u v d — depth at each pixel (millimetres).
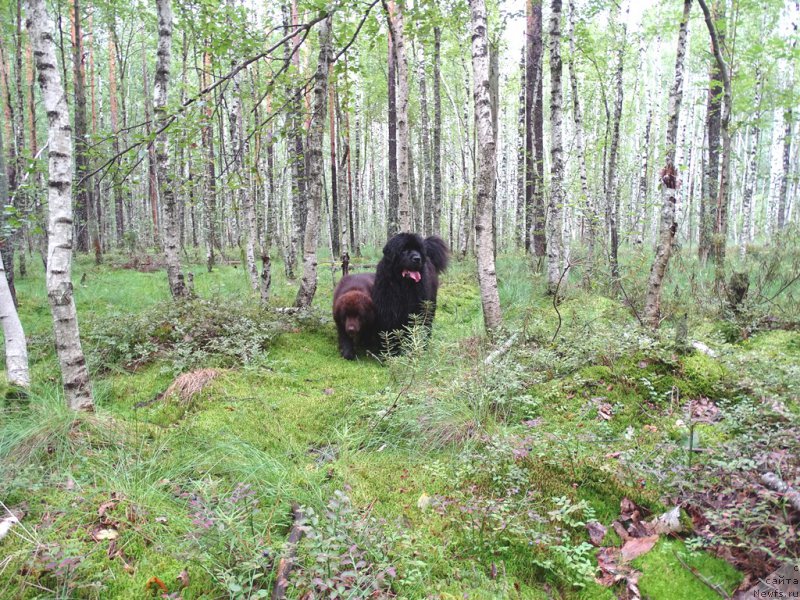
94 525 2809
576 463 3387
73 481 3170
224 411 4504
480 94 5703
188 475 3422
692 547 2645
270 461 3537
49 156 3908
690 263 10547
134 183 5867
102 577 2471
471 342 6172
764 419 3623
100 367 5598
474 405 4141
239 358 5816
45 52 3820
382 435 4137
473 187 15422
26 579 2418
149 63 27547
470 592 2510
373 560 2535
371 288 6926
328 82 7535
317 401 4852
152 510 2953
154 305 7621
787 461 2926
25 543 2637
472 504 3096
